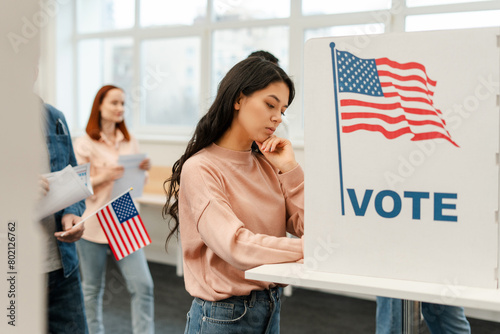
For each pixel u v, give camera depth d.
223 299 1.06
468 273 0.76
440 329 1.68
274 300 1.12
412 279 0.79
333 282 0.78
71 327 1.66
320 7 3.91
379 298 1.69
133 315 2.42
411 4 3.44
